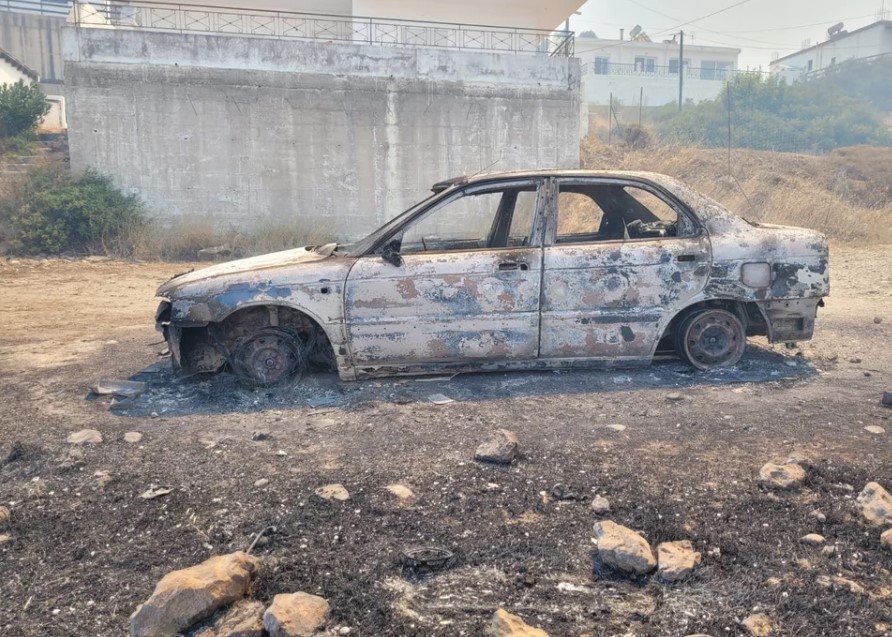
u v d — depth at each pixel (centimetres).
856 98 4631
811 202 1744
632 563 294
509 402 494
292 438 440
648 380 534
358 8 2059
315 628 260
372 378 536
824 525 325
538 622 267
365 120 1705
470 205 551
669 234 555
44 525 341
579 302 527
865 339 673
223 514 346
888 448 404
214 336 533
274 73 1655
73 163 1606
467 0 2083
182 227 1591
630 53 5672
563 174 549
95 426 468
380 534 326
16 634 264
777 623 262
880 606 269
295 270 522
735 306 556
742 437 426
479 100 1748
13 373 611
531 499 354
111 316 903
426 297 518
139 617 261
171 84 1614
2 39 3503
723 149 2538
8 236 1519
